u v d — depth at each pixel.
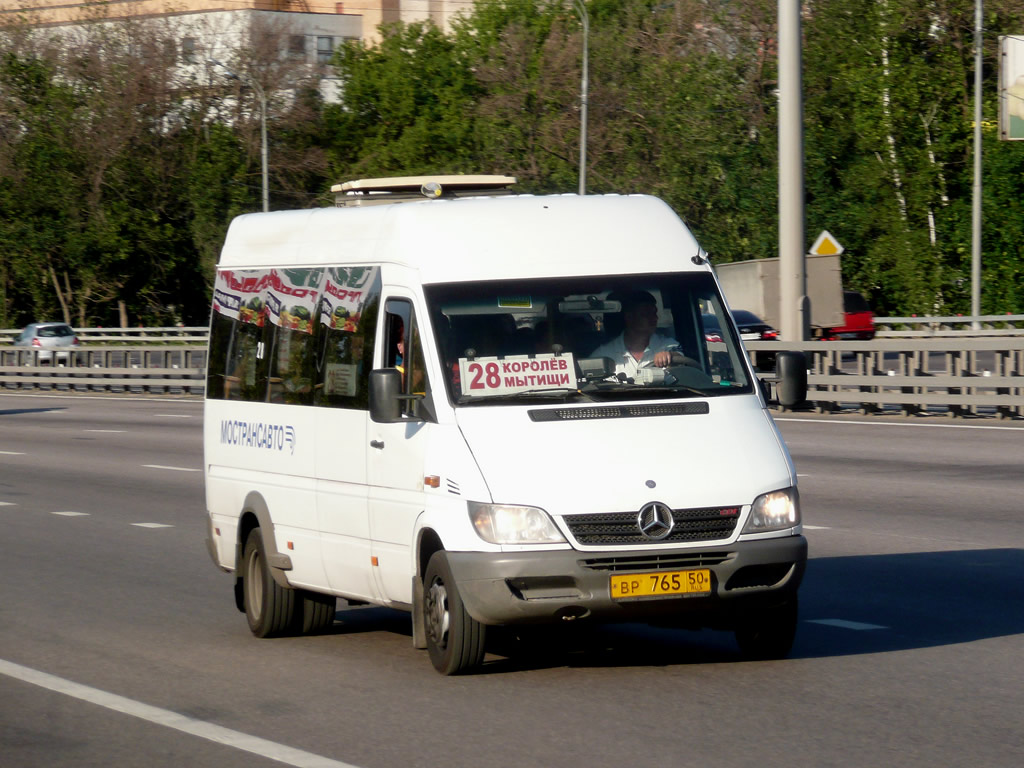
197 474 48.03
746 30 140.25
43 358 112.88
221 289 24.34
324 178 177.25
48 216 161.75
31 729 16.44
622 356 18.61
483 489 17.11
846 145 138.38
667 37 144.62
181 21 176.62
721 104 137.62
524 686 17.62
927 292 129.50
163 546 32.84
